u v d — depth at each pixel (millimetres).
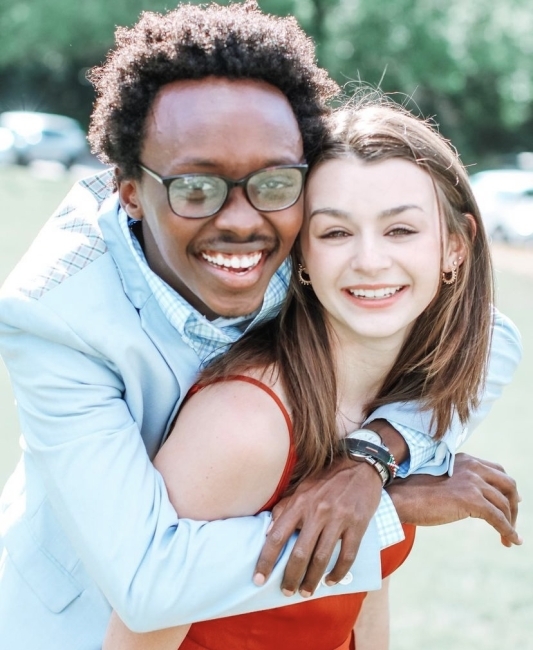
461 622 3801
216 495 1715
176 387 1847
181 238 1717
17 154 21422
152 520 1659
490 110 30594
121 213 1913
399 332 1952
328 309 1884
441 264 1939
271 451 1736
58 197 14984
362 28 26172
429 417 2018
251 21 1753
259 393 1769
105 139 1819
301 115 1816
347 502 1750
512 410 7199
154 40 1723
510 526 1997
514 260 15258
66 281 1804
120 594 1626
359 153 1820
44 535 1932
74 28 26188
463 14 27953
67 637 1883
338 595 1917
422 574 4320
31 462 1997
